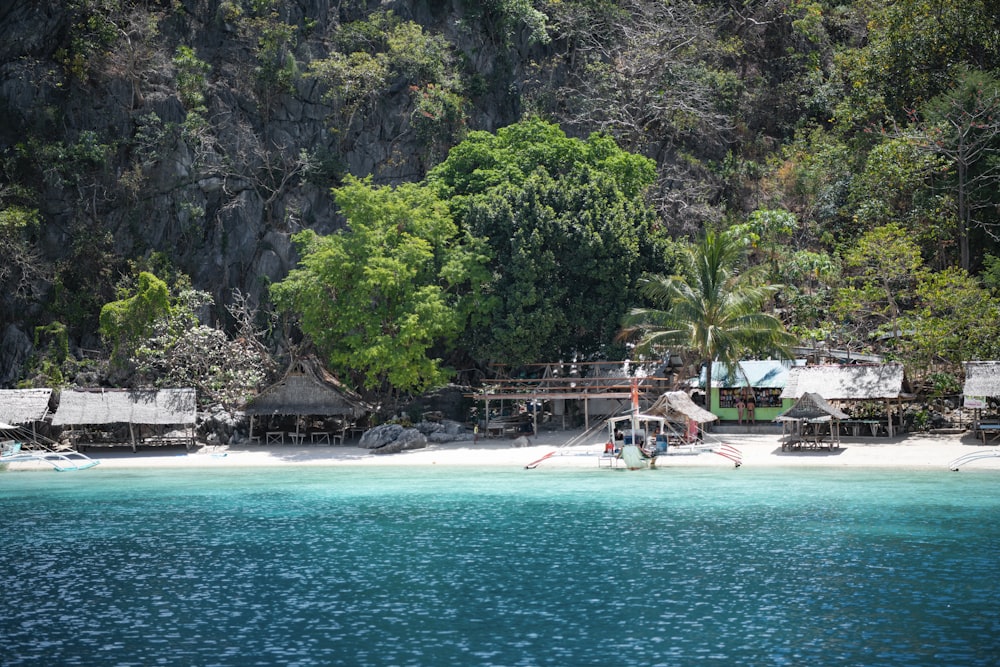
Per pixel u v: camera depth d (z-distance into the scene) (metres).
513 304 56.16
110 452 55.34
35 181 65.38
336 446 56.19
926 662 16.81
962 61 67.94
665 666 16.81
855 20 82.19
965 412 54.03
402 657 17.50
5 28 67.88
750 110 80.19
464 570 24.45
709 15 81.69
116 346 59.94
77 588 22.92
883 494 36.59
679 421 49.62
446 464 49.19
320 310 57.41
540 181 59.31
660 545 27.31
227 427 57.72
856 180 67.81
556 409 59.97
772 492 37.47
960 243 64.19
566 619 19.84
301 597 21.91
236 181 69.19
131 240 66.50
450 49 75.69
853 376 51.56
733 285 56.28
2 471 49.09
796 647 17.77
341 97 71.44
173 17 72.00
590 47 77.12
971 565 24.30
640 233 58.72
